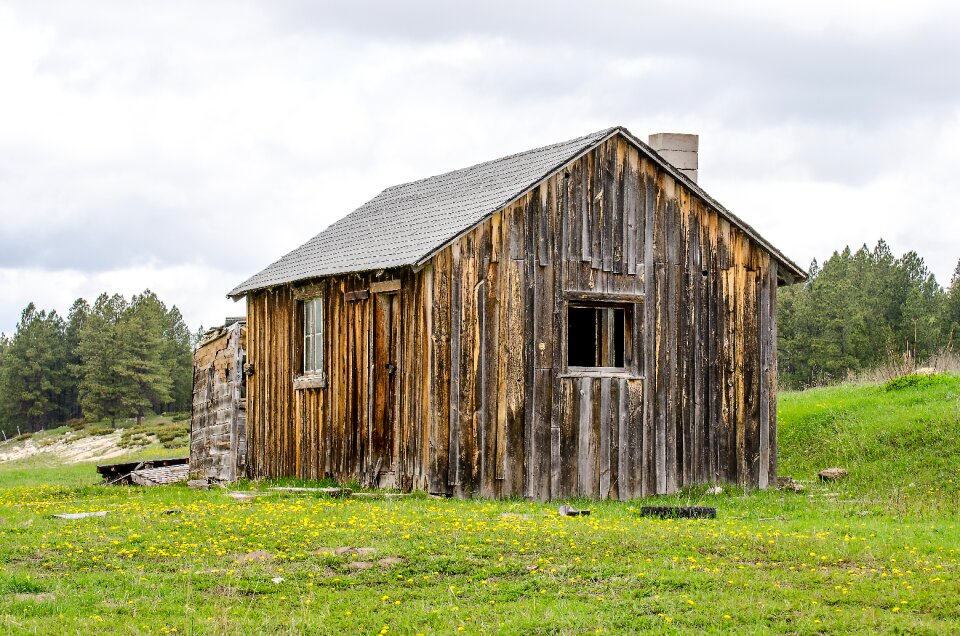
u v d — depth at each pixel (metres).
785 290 80.00
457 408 20.12
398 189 29.59
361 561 13.21
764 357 23.41
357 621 10.60
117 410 101.00
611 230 21.81
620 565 12.70
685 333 22.50
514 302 20.75
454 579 12.34
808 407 29.38
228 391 27.19
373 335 21.91
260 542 14.47
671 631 10.08
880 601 11.08
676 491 22.03
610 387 21.55
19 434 102.31
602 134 21.66
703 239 22.86
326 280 23.50
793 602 11.02
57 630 10.16
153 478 28.75
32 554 13.84
